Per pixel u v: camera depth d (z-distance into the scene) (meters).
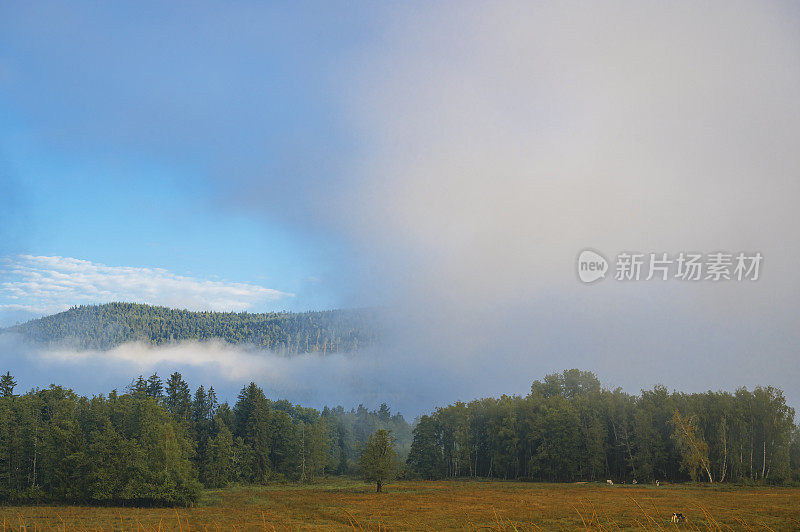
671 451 108.12
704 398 117.19
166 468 80.62
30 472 87.56
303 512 64.31
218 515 62.09
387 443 96.94
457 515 55.69
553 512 56.06
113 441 80.81
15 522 54.75
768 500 67.94
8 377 110.81
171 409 130.75
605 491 87.69
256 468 127.25
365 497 84.44
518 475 121.88
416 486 107.50
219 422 127.69
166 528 47.69
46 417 102.00
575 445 111.88
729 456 104.62
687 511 54.38
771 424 103.75
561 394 139.25
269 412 139.62
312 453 139.88
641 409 112.88
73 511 67.06
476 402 144.38
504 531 40.59
